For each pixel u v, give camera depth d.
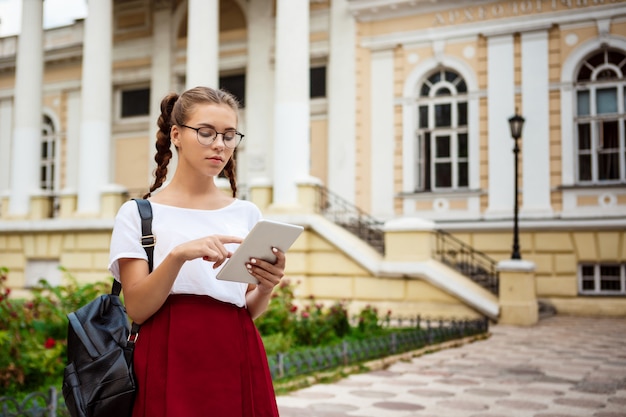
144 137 20.89
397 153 17.47
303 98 14.95
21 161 18.41
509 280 12.45
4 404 4.94
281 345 8.18
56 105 22.56
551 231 15.31
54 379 6.70
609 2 15.51
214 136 2.14
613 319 13.70
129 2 21.16
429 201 17.00
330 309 10.12
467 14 16.89
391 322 12.67
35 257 17.73
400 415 5.26
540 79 16.11
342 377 6.96
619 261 14.73
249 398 2.05
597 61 15.88
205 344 2.01
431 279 12.80
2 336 6.02
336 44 18.03
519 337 10.60
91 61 17.11
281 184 14.74
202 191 2.21
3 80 23.67
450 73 17.33
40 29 18.91
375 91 17.77
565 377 7.04
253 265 2.06
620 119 15.57
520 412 5.41
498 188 16.31
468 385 6.57
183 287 2.05
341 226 15.11
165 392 1.96
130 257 2.05
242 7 19.56
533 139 16.06
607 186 15.28
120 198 16.88
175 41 20.52
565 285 15.08
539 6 16.16
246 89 19.33
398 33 17.59
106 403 1.98
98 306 2.21
